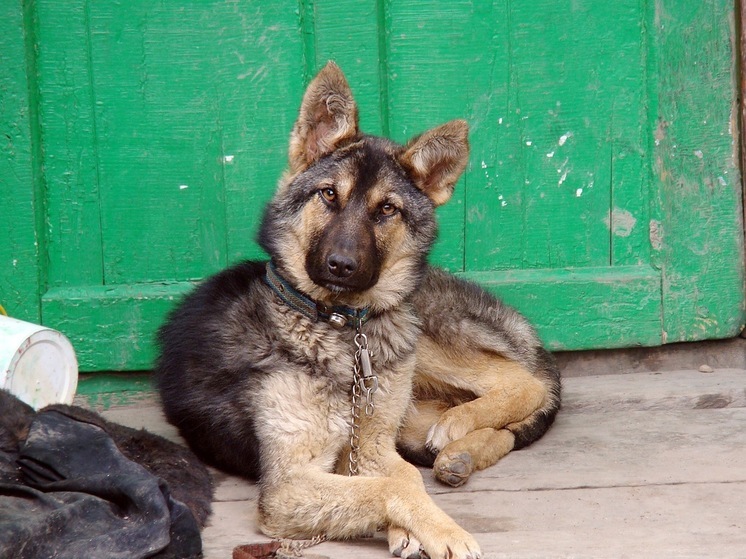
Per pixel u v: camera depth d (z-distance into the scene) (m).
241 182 4.12
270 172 4.12
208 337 3.87
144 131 4.09
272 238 3.84
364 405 3.80
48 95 4.07
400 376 3.83
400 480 3.67
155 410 4.11
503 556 3.61
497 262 4.18
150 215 4.11
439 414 4.03
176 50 4.09
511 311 4.08
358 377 3.78
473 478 3.85
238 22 4.09
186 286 4.12
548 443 3.98
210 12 4.08
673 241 4.18
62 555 3.53
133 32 4.07
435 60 4.12
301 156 3.85
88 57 4.07
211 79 4.10
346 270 3.75
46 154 4.08
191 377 3.89
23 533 3.52
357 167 3.81
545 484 3.82
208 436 3.88
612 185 4.17
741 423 4.04
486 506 3.76
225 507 3.78
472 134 4.14
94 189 4.10
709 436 3.99
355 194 3.80
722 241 4.18
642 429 4.03
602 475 3.85
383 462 3.79
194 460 3.86
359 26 4.11
